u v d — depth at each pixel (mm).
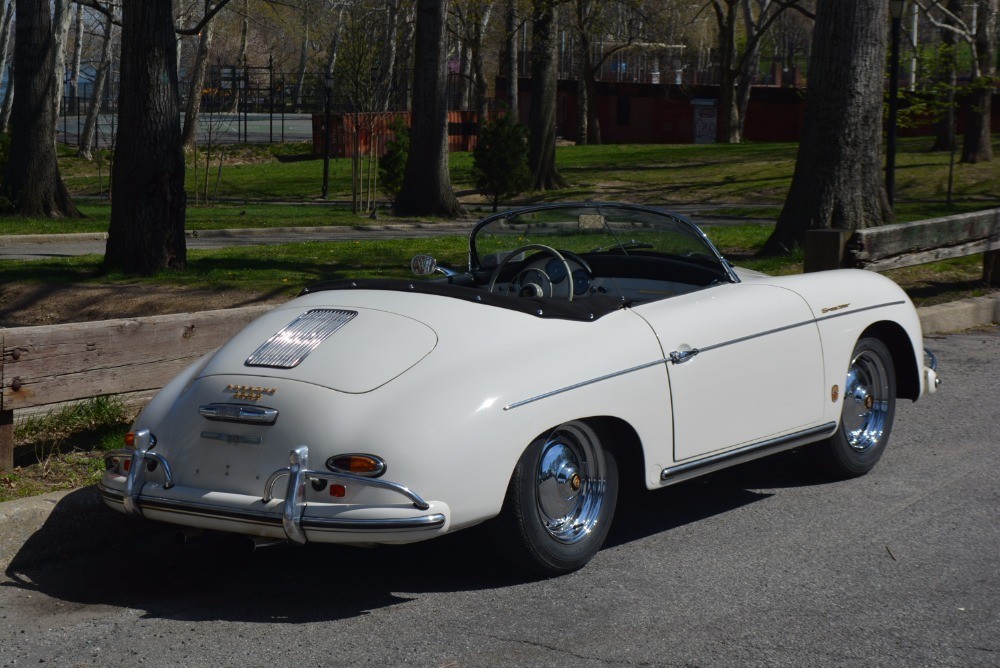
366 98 28375
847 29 12469
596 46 61750
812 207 12805
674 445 4750
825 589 4375
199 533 4352
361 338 4418
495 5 47094
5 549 4723
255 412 4141
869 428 5992
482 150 28703
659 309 4949
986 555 4742
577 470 4555
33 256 16859
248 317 6430
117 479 4434
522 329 4508
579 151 47812
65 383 5605
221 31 55844
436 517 3914
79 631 4051
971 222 10492
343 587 4480
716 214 28031
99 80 46062
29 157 23812
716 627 4004
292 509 3930
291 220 25188
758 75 74000
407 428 3965
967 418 7191
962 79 30312
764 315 5211
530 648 3840
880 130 12852
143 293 11836
